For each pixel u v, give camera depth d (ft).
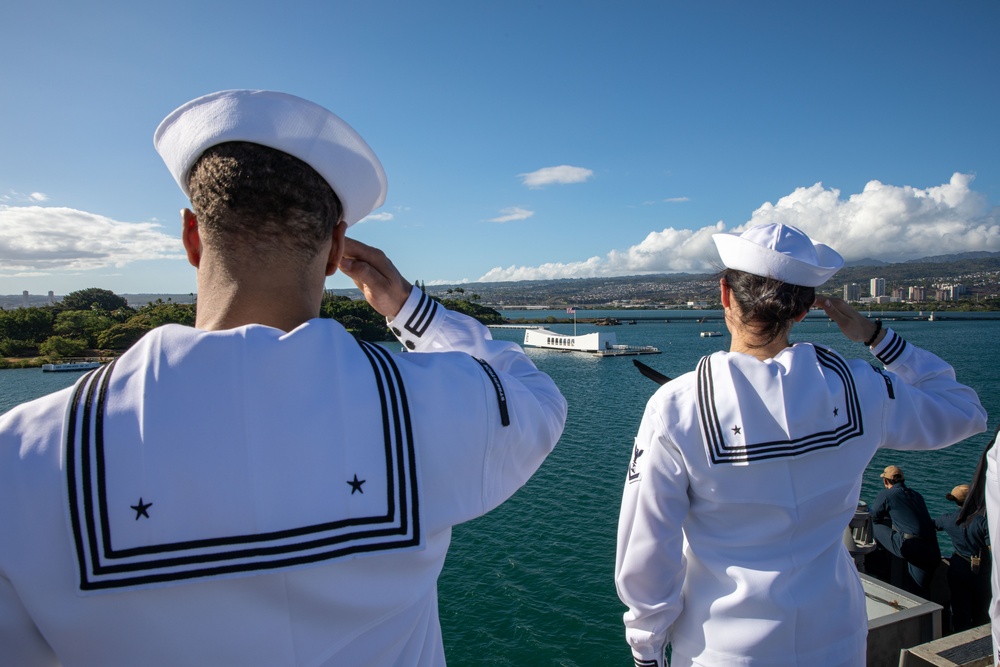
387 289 4.82
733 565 6.57
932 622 13.30
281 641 3.06
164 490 2.92
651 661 7.31
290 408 3.18
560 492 88.07
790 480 6.42
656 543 6.80
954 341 359.25
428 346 4.95
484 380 4.02
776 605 6.33
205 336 3.20
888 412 6.79
